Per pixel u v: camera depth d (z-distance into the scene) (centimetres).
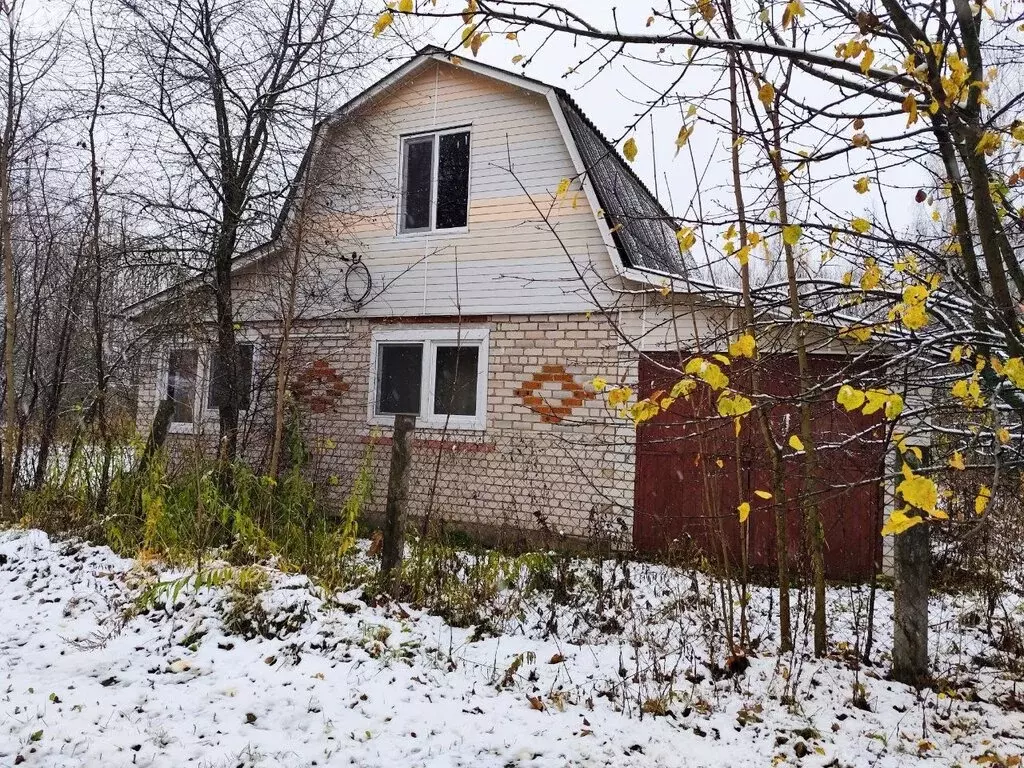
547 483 766
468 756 323
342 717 357
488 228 823
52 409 784
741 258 278
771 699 381
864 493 614
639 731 346
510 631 493
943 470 254
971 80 277
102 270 764
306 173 752
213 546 607
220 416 754
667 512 703
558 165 790
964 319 343
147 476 652
